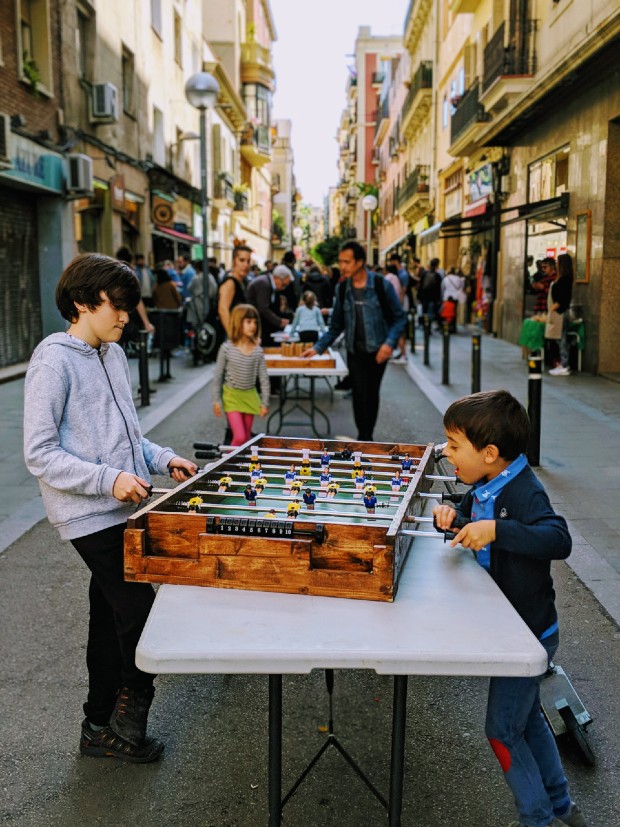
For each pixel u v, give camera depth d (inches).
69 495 109.0
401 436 357.7
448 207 1167.6
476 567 100.1
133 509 114.2
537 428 287.6
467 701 142.0
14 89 530.3
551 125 603.2
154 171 903.1
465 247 1048.2
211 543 92.5
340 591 89.8
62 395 106.4
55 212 610.2
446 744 129.2
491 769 122.4
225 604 88.4
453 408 98.2
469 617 84.7
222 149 1509.6
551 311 512.4
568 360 527.2
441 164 1211.9
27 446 104.0
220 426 380.8
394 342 295.9
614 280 497.4
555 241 601.0
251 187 2114.9
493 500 97.5
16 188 560.7
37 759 125.2
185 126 1141.1
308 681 149.6
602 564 197.5
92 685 125.0
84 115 673.6
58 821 111.0
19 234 578.9
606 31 400.2
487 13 832.9
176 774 121.5
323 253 2758.4
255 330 284.0
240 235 1895.9
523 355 617.3
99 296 107.6
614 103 470.6
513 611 86.4
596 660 153.5
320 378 583.8
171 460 124.2
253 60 1852.9
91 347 110.9
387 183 2223.2
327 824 110.4
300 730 133.3
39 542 222.1
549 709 122.3
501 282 814.5
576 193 541.3
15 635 166.9
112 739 123.2
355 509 110.9
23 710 138.9
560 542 92.0
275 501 115.4
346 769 122.6
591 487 260.8
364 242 2728.8
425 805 114.1
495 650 77.1
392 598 88.4
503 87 670.5
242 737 131.5
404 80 1740.9
